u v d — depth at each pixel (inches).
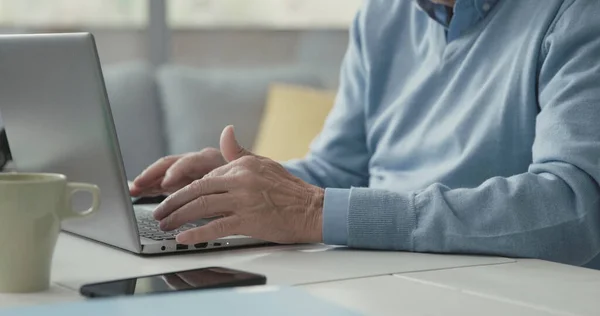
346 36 160.6
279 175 48.2
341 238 46.9
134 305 28.6
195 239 44.5
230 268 38.1
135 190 60.9
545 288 37.9
